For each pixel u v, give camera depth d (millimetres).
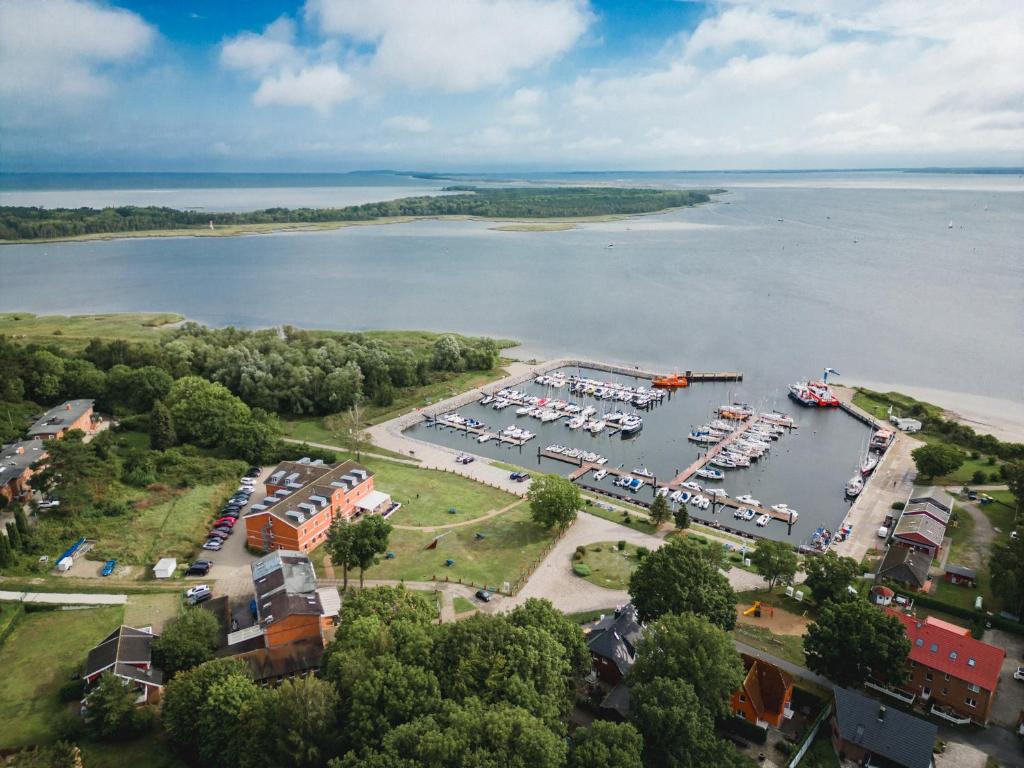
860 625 92188
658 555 103938
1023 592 105750
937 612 113250
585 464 188500
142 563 124812
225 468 162125
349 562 113938
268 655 94875
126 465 156625
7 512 137500
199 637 94812
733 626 101312
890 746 80312
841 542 140625
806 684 95812
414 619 95312
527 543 136625
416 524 144000
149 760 79188
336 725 75250
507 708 71625
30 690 89625
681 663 82000
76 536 130125
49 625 104250
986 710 88125
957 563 126625
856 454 195000
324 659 89938
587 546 135875
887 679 92312
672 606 99125
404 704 74562
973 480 163125
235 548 132750
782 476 182375
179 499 147875
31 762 72125
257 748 73812
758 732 85500
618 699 87062
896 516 151375
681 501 165000
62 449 139125
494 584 121688
